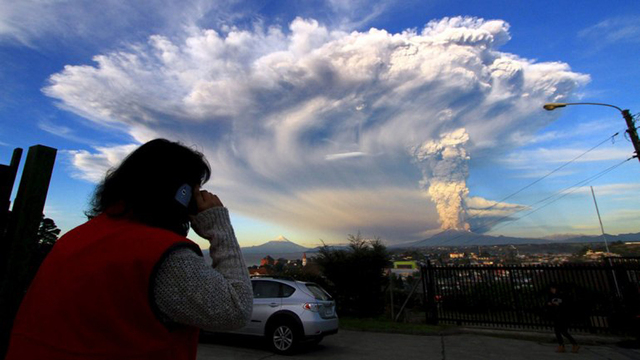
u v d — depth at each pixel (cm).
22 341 77
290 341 811
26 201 203
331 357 797
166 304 80
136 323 77
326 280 1524
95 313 75
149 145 104
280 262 2248
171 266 82
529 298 1114
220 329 87
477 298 1184
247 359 763
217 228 106
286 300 855
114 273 77
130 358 74
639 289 964
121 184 96
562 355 830
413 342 973
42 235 287
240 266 101
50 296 79
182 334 87
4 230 202
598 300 1041
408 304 1516
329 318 867
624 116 1396
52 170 219
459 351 868
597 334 1016
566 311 870
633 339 937
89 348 73
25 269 200
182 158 104
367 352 851
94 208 106
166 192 98
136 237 84
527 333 1060
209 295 83
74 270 80
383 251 1470
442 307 1238
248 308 92
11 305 192
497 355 831
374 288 1455
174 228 102
